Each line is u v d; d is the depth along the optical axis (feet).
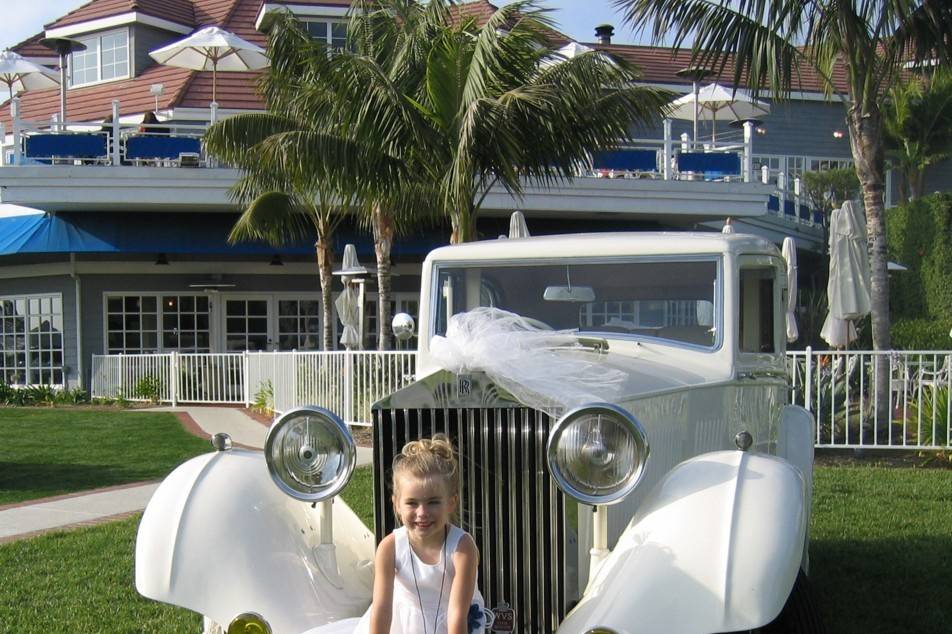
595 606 11.10
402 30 42.55
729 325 15.57
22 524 28.40
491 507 12.45
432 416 12.56
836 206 86.02
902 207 84.69
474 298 16.87
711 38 38.65
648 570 11.10
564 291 16.46
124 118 79.25
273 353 56.29
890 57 39.22
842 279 43.37
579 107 37.14
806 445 18.85
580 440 11.76
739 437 12.59
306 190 48.19
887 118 91.76
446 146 37.99
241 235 60.70
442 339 13.00
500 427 12.42
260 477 13.67
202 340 72.69
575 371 13.05
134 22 87.51
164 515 12.78
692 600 10.78
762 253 17.06
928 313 81.41
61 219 66.64
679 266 15.98
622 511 13.26
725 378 15.37
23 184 61.98
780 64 38.47
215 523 12.66
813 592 12.79
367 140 37.76
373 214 55.31
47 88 87.35
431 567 11.03
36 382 73.05
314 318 74.23
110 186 62.44
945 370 39.86
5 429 51.16
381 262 57.06
